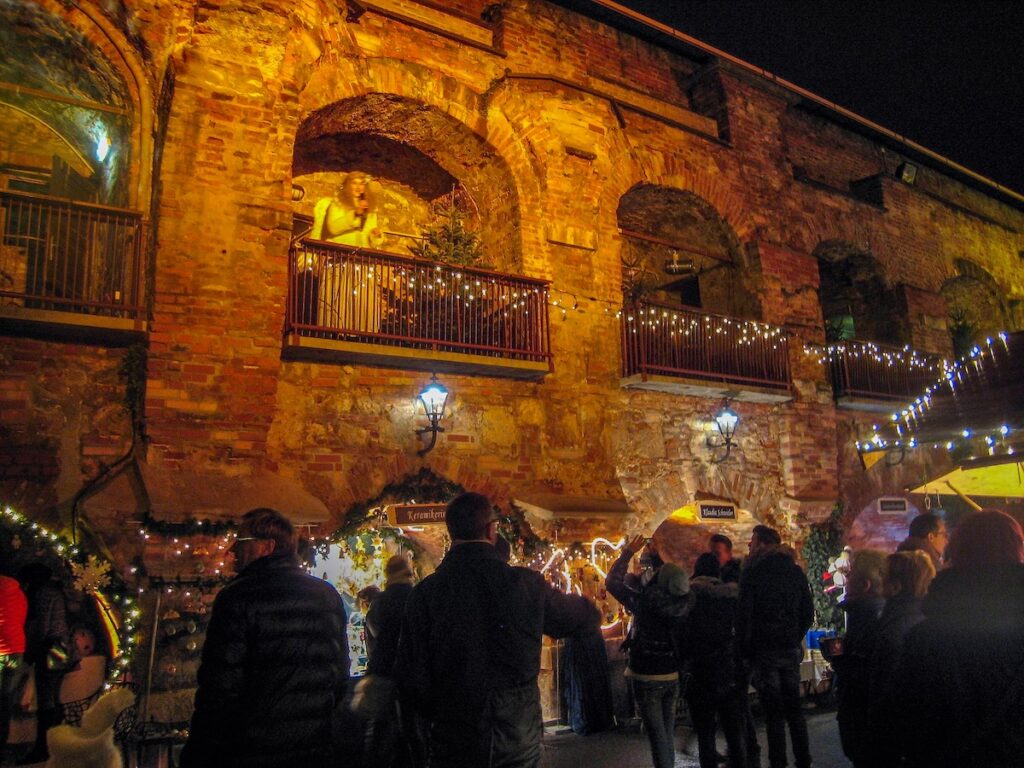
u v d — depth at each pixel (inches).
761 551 243.3
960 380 365.4
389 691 196.9
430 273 347.3
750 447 454.0
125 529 267.1
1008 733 98.3
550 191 399.5
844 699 182.7
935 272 599.5
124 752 237.9
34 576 233.5
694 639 231.0
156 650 256.5
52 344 275.1
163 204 283.0
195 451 275.1
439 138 396.8
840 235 538.6
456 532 142.3
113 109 303.4
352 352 312.8
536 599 137.0
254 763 120.0
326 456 313.3
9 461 259.6
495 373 358.3
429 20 393.1
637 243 528.4
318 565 384.8
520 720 128.8
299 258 332.5
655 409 414.9
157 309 276.1
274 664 124.1
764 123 518.3
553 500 351.6
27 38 299.6
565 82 416.8
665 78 498.0
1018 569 105.5
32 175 338.3
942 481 368.8
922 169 638.5
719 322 445.1
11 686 225.8
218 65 299.3
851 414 508.1
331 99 349.1
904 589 154.3
